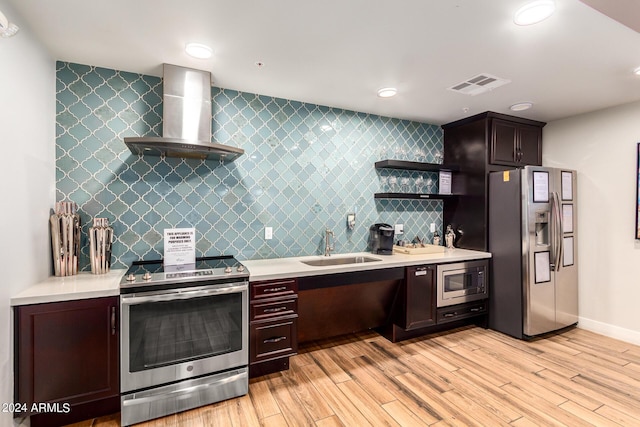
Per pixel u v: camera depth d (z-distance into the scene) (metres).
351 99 3.14
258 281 2.36
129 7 1.71
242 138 2.94
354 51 2.19
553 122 3.84
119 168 2.51
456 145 3.95
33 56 1.95
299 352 2.93
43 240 2.12
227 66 2.43
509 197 3.35
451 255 3.39
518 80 2.65
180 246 2.57
